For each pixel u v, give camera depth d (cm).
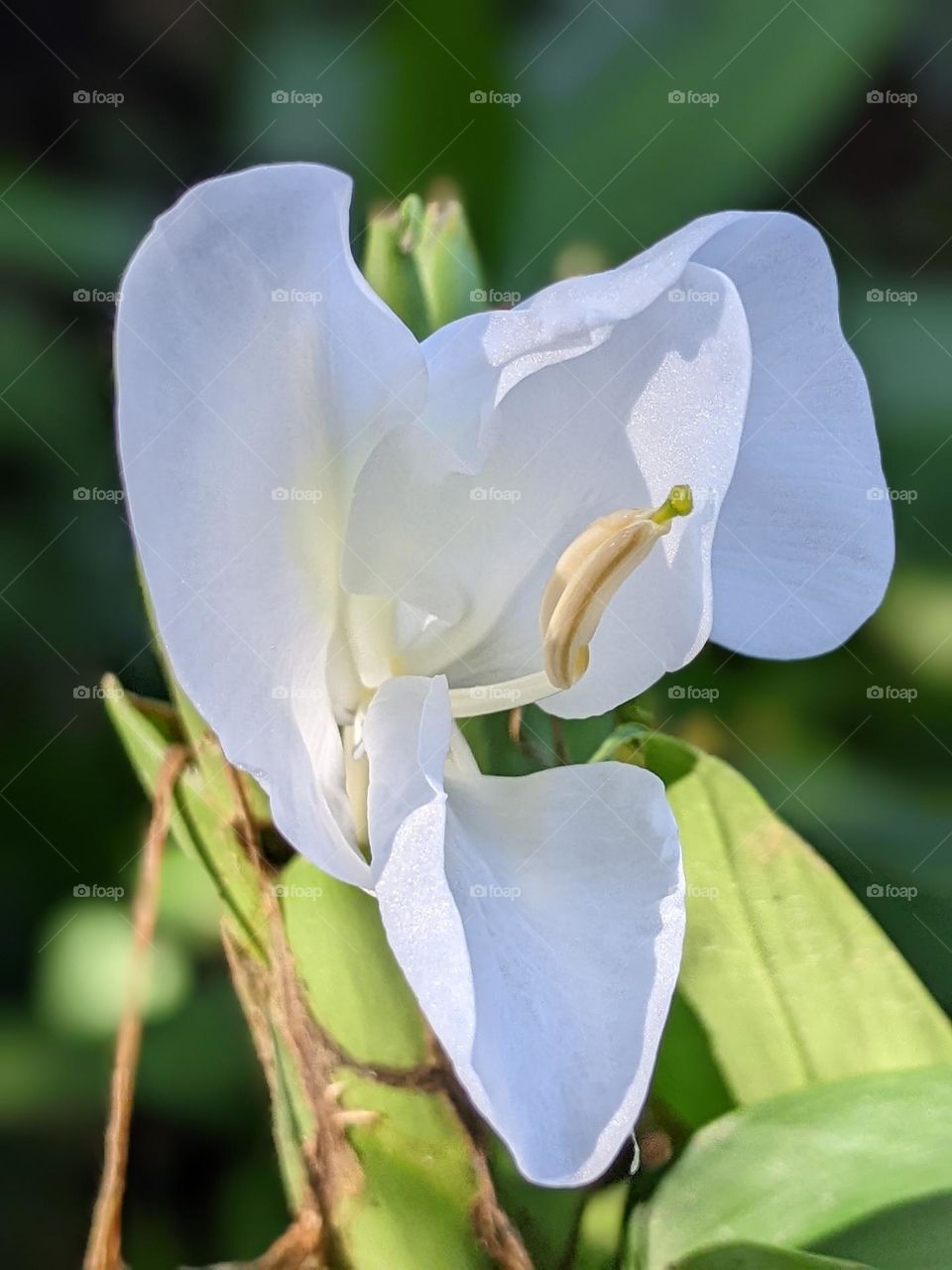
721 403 37
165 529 35
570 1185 36
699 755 40
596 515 38
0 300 50
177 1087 45
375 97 46
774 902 40
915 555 49
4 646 48
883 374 50
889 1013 39
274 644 36
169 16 54
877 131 59
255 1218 44
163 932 46
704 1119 39
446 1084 38
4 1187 45
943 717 48
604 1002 36
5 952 46
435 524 37
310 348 36
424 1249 38
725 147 48
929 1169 37
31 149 55
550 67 48
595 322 36
